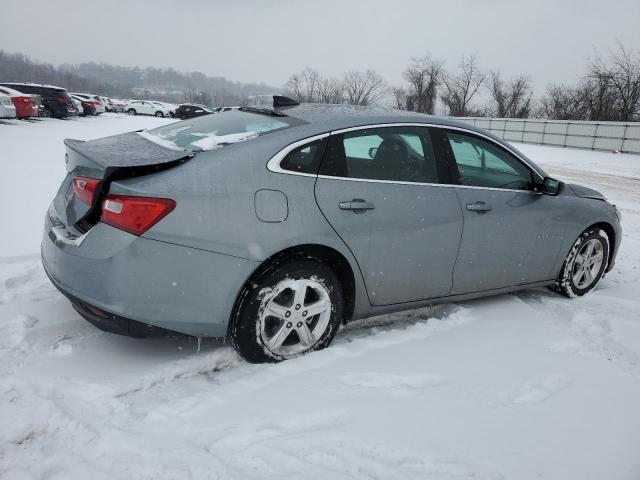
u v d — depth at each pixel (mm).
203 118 3555
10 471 1940
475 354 3102
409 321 3670
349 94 70750
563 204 3971
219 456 2082
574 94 42125
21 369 2676
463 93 58781
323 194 2855
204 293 2594
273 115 3244
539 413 2516
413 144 3289
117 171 2473
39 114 22391
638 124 25828
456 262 3447
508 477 2051
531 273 3928
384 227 3055
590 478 2078
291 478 1970
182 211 2492
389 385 2693
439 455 2148
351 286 3078
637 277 5027
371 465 2061
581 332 3553
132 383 2594
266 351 2820
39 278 3984
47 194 7148
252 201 2645
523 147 28938
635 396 2725
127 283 2457
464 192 3438
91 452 2070
